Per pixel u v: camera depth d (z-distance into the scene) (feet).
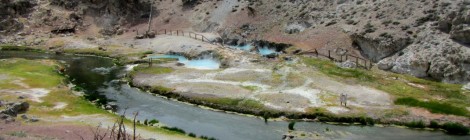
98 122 179.22
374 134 181.37
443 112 196.75
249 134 180.86
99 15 485.97
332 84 238.89
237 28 396.98
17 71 284.20
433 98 213.66
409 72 258.78
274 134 180.75
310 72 261.44
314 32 345.72
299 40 344.69
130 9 481.46
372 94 221.25
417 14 296.71
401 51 275.80
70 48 401.29
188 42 363.15
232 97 224.33
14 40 433.89
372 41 292.61
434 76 247.09
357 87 233.55
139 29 454.40
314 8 373.40
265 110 206.69
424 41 270.26
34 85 244.63
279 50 344.69
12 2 474.08
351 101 214.90
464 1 265.13
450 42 256.32
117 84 268.41
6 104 190.80
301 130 185.57
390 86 233.55
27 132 148.36
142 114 208.03
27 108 194.70
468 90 223.92
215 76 266.36
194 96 229.25
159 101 230.89
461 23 257.75
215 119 201.46
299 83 242.78
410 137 178.19
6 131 146.82
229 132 183.42
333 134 180.86
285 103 212.84
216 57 316.19
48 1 498.28
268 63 287.48
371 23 310.86
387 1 328.49
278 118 201.26
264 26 385.70
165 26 449.48
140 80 266.77
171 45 367.25
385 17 312.09
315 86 236.63
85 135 149.07
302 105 209.87
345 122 194.90
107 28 467.52
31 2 490.08
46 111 195.11
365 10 336.49
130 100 232.32
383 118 195.00
